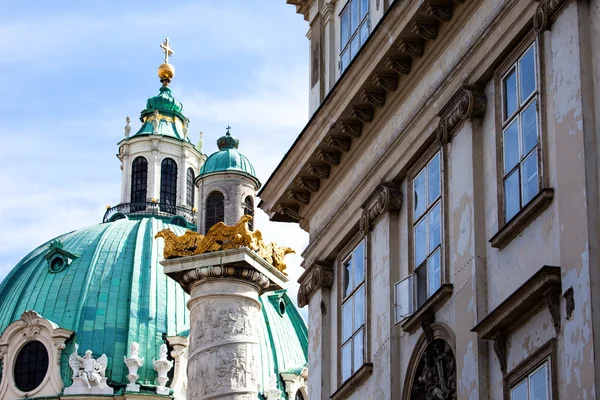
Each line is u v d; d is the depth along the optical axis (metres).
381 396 36.88
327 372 41.25
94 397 116.75
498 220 32.62
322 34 44.62
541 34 31.52
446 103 35.06
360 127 39.81
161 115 145.50
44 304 122.62
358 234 40.41
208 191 77.19
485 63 33.84
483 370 31.97
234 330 54.44
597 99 29.75
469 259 33.28
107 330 120.69
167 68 150.62
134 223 132.00
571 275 29.17
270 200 44.28
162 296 124.31
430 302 34.59
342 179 41.44
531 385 30.14
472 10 34.59
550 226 30.44
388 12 36.38
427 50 36.41
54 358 118.62
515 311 30.53
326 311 41.81
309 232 43.53
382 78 37.84
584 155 29.52
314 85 44.59
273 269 55.25
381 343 37.38
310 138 41.31
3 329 122.12
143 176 141.88
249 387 54.38
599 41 29.91
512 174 32.44
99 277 124.56
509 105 32.97
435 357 34.59
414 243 36.94
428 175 36.59
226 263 53.94
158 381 118.75
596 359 28.11
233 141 82.88
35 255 130.38
